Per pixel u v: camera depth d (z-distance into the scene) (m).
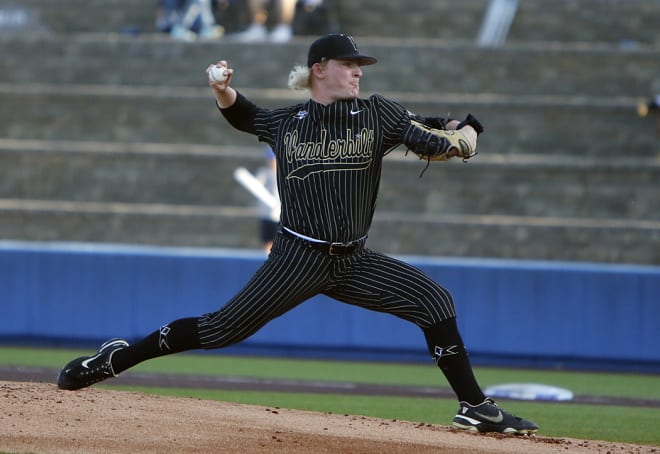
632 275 48.50
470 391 21.73
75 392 23.73
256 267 50.34
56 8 84.81
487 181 66.25
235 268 50.41
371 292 21.23
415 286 21.17
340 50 20.19
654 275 48.38
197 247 63.75
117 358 22.22
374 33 81.88
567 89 74.25
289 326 49.91
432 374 43.88
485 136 70.00
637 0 80.75
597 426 29.36
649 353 48.47
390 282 21.16
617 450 21.34
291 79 20.62
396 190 66.44
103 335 50.94
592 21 80.62
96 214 64.38
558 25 80.62
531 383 42.09
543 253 62.12
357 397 35.06
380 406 32.69
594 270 48.69
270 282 20.52
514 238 62.31
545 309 49.03
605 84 74.19
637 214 65.50
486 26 79.69
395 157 67.12
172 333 21.48
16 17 80.62
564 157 69.69
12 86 77.25
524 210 65.94
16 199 68.69
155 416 21.77
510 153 69.88
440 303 21.22
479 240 62.41
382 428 22.50
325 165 20.23
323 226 20.31
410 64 74.75
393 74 74.62
